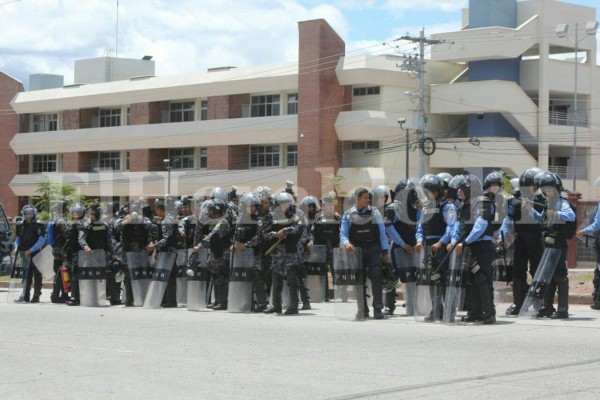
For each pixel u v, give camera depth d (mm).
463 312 15422
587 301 18188
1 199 66938
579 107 54375
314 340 12320
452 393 8469
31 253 20062
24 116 66812
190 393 8750
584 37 54344
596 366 9820
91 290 18641
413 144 49250
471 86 52250
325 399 8328
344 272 15117
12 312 17078
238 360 10664
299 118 53344
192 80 58188
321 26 52469
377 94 52594
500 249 14938
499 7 54250
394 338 12398
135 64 70562
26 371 10141
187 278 17609
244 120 55719
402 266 15734
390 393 8539
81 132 63031
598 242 15844
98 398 8594
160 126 59219
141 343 12281
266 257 16469
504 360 10289
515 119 51969
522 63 53375
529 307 14539
